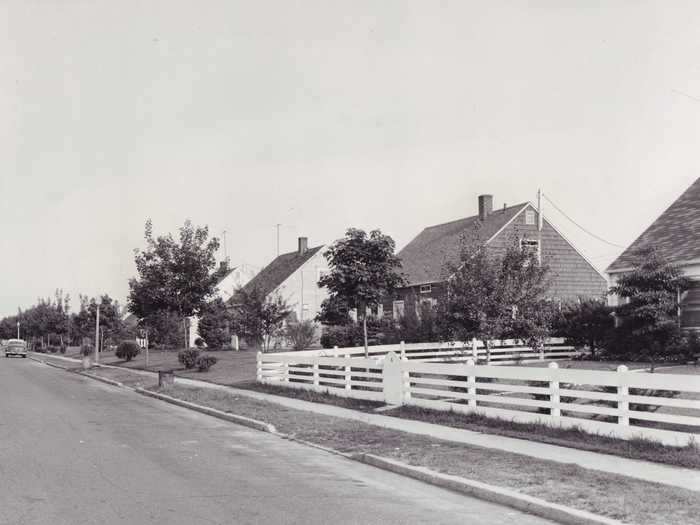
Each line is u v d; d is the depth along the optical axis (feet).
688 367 73.05
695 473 31.78
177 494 28.73
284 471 34.68
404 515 26.20
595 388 56.34
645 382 38.63
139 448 40.96
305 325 151.53
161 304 113.50
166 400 73.31
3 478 31.58
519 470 32.68
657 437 37.76
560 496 27.53
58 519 24.44
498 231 137.49
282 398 70.59
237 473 33.76
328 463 37.35
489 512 26.99
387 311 153.79
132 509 26.04
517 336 62.54
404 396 58.59
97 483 30.66
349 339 120.98
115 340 219.61
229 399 67.56
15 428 48.83
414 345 95.30
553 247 139.54
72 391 85.25
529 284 61.77
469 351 96.32
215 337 177.27
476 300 61.16
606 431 40.57
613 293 86.89
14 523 23.91
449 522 25.35
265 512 25.99
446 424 49.03
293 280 188.44
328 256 90.53
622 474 31.55
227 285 226.38
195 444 43.11
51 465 34.86
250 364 114.11
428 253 155.02
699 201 95.96
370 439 43.04
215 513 25.64
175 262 111.14
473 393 51.13
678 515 24.53
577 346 99.09
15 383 96.68
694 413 47.42
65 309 276.62
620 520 24.14
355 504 27.78
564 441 40.19
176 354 163.84
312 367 80.33
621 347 88.22
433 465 34.37
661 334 82.84
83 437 44.98
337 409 60.23
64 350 235.81
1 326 426.92
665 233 93.66
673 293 83.20
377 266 88.58
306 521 24.80
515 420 47.09
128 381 98.99
